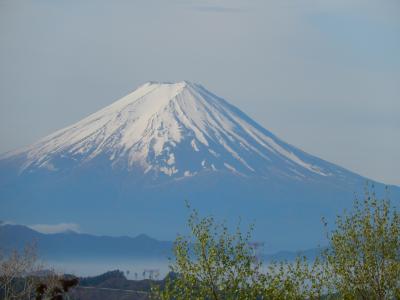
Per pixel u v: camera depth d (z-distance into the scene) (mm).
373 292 65875
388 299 65562
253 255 67125
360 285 65938
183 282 65688
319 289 66000
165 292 64938
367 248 65938
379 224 65750
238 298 65812
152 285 65938
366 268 65625
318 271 66375
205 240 66500
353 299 65438
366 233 65812
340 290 66062
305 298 65938
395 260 65562
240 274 66188
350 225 66438
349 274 65938
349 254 66125
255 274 66500
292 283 66125
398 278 65562
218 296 66000
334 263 66250
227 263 66375
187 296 65250
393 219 65938
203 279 66062
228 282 66062
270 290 65812
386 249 65688
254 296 65938
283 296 65750
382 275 65562
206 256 66375
